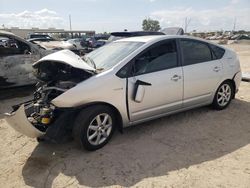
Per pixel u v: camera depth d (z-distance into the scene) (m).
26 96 7.31
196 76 4.80
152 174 3.34
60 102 3.67
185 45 4.79
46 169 3.53
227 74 5.34
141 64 4.20
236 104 5.96
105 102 3.88
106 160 3.69
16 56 7.00
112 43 5.04
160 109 4.46
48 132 3.61
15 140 4.44
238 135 4.39
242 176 3.25
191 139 4.27
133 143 4.16
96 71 3.96
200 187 3.06
